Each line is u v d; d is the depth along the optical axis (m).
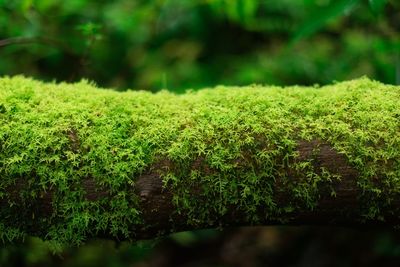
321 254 1.16
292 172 0.59
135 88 1.21
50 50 1.06
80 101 0.64
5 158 0.59
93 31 0.85
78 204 0.59
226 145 0.59
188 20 1.23
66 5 1.04
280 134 0.60
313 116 0.61
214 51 1.29
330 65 1.12
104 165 0.59
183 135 0.60
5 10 0.90
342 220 0.60
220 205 0.59
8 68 1.06
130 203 0.59
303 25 0.79
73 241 0.60
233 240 1.35
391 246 0.97
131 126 0.61
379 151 0.59
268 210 0.60
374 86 0.65
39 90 0.65
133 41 1.24
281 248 1.26
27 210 0.60
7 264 0.86
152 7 1.10
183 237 1.14
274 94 0.64
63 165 0.59
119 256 0.95
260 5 1.19
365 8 1.02
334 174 0.59
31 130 0.60
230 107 0.62
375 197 0.59
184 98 0.65
